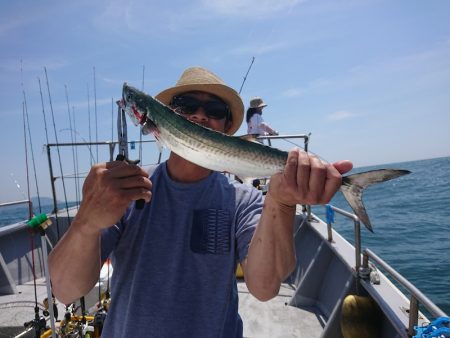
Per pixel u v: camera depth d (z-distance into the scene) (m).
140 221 0.81
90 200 0.62
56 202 2.94
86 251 0.67
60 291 0.73
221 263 0.77
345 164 0.61
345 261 1.69
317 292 2.06
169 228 0.80
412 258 4.23
